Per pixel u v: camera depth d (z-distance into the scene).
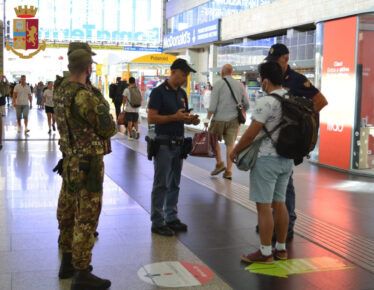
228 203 6.65
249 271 4.26
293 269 4.33
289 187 5.09
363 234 5.39
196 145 7.62
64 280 3.99
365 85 9.32
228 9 33.44
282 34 27.66
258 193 4.34
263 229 4.40
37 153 10.73
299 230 5.48
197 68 39.25
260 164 4.28
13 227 5.34
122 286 3.90
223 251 4.75
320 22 10.13
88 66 3.78
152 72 27.44
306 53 21.30
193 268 4.30
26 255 4.52
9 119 20.20
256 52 25.14
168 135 5.14
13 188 7.21
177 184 5.39
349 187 7.88
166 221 5.41
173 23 45.53
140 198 6.79
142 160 10.22
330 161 9.80
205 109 18.94
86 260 3.79
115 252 4.65
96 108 3.63
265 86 4.37
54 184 7.52
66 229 4.01
